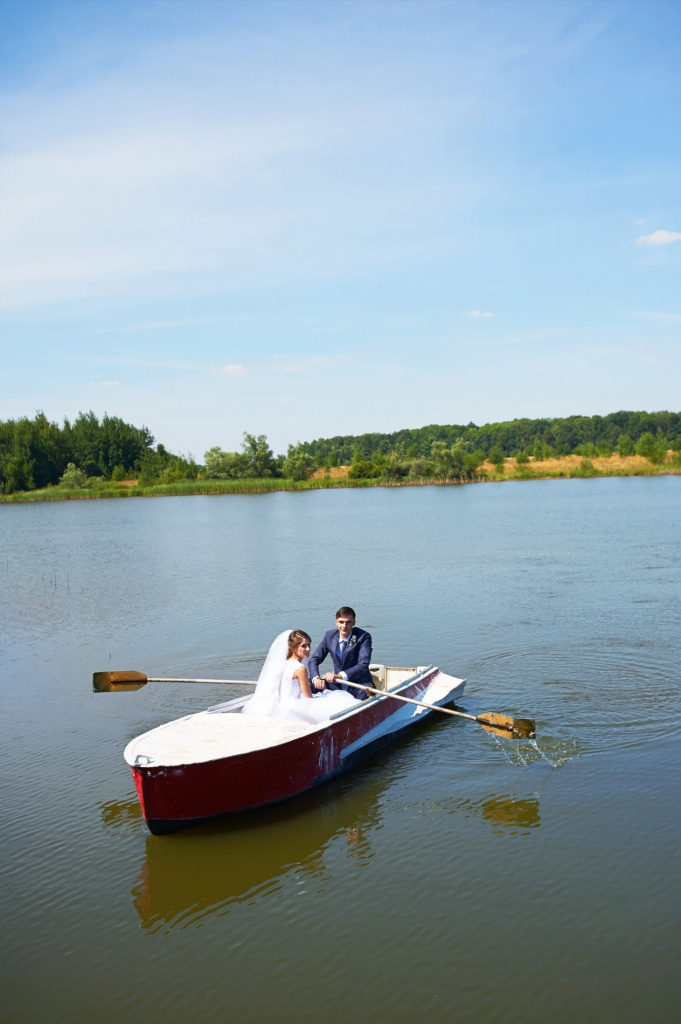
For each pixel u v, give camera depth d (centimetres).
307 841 684
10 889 625
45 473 10494
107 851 679
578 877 608
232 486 8225
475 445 17600
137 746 726
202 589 1978
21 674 1248
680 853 634
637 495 5216
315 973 516
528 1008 478
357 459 9588
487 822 701
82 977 523
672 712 948
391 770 824
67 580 2231
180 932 565
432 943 539
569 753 841
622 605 1573
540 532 3050
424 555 2447
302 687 829
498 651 1255
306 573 2162
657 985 494
